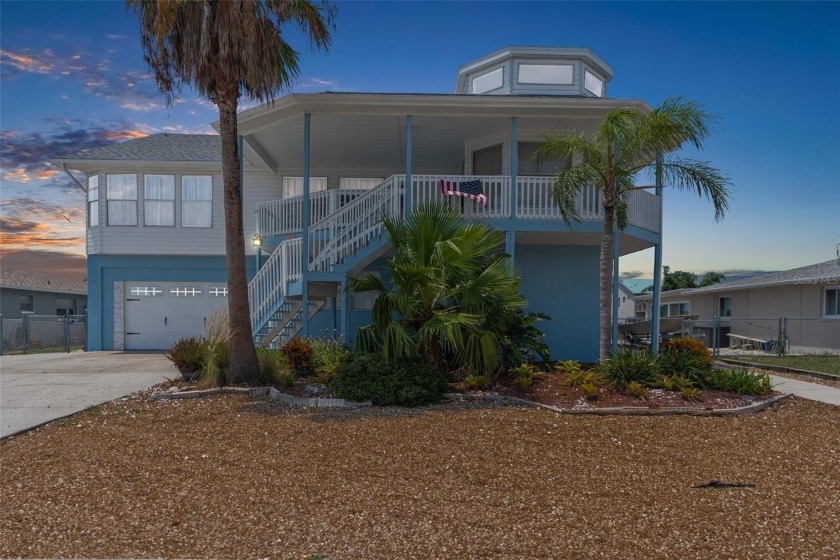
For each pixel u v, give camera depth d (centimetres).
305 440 575
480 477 470
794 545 343
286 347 955
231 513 393
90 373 1088
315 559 325
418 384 742
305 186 1135
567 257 1377
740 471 490
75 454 535
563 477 473
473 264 848
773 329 1989
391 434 596
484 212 1176
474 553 333
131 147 1692
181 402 766
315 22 852
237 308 866
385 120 1215
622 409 703
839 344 1689
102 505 408
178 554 332
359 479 464
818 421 695
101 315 1588
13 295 2417
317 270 1143
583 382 807
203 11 802
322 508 403
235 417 677
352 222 1157
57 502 414
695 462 516
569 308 1373
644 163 920
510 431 611
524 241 1327
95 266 1590
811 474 483
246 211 1594
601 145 904
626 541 349
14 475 475
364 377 747
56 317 1753
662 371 861
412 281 785
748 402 774
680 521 380
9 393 851
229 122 862
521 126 1271
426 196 1204
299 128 1273
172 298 1598
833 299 1741
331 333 1363
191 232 1591
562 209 961
